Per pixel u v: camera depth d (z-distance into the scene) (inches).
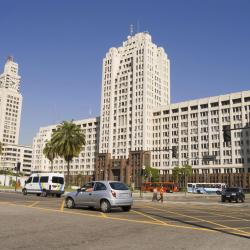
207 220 779.4
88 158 7436.0
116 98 6889.8
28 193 1975.9
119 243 452.4
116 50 7121.1
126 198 947.3
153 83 6697.8
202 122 5964.6
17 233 516.7
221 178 5521.7
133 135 6451.8
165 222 714.2
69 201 1022.4
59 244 438.3
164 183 4028.1
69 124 3004.4
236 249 426.0
